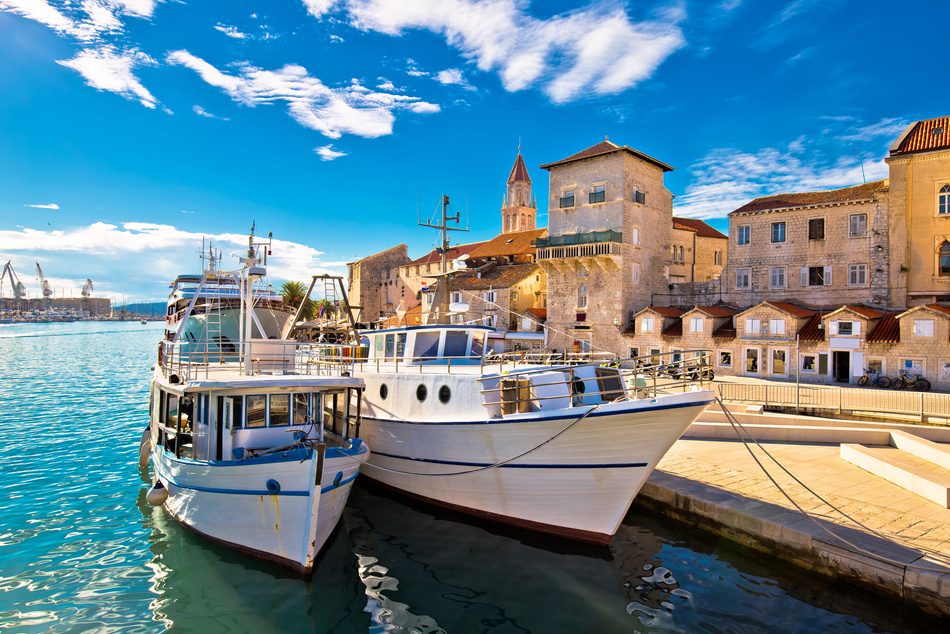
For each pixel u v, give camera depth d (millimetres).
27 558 12625
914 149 33938
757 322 35156
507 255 57344
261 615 10586
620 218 42906
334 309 27531
